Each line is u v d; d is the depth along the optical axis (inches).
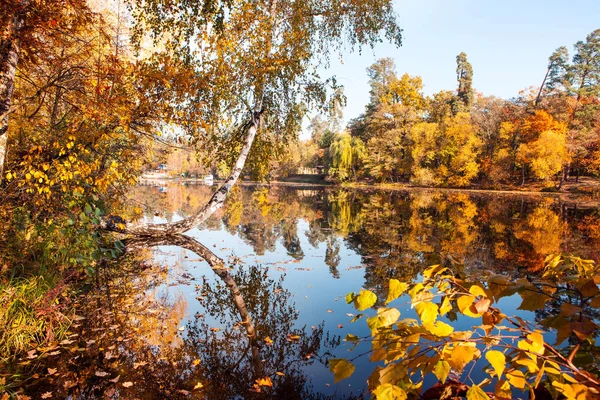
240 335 150.1
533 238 391.5
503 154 1430.9
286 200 965.8
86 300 183.6
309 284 225.6
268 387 112.0
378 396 33.0
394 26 363.6
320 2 362.6
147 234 360.2
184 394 107.3
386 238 399.2
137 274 237.8
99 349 134.4
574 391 31.0
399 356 36.6
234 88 307.4
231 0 257.0
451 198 1054.4
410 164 1665.8
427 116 1897.1
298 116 349.1
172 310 177.5
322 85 331.6
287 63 310.2
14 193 176.6
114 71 155.1
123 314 168.9
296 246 357.7
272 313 175.5
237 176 350.6
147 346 138.8
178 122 189.9
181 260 280.7
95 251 205.6
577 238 389.1
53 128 199.2
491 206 799.7
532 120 1449.3
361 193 1306.6
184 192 1100.5
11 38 125.5
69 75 160.1
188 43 273.7
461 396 42.5
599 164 1311.5
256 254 318.7
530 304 44.5
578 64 1531.7
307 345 140.5
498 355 32.2
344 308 181.8
